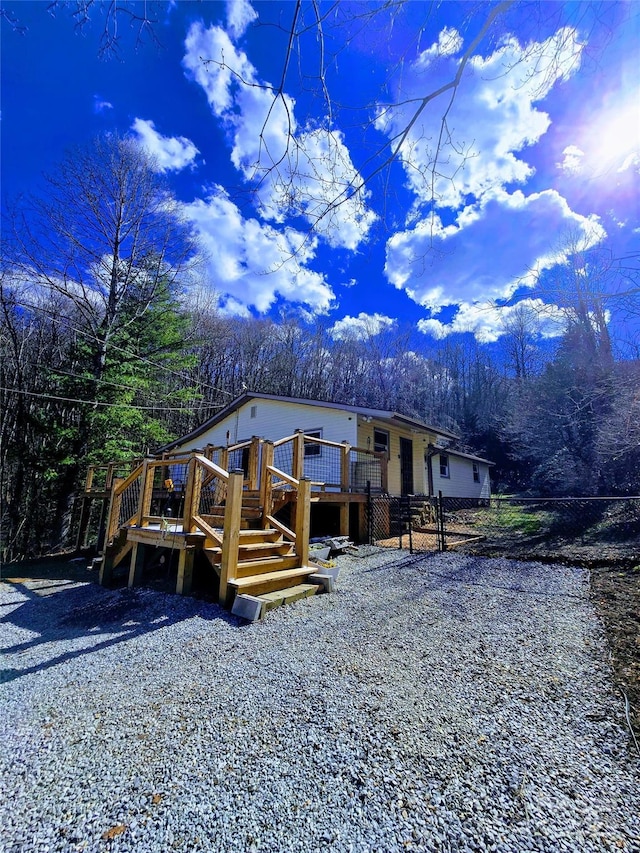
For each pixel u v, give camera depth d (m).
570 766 1.87
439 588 4.93
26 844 1.57
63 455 11.76
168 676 2.94
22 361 13.32
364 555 6.99
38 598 5.84
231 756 2.04
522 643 3.26
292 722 2.30
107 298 13.03
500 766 1.88
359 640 3.44
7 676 3.10
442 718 2.28
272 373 25.91
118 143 12.18
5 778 1.95
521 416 14.66
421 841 1.50
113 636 3.86
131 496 6.95
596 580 4.93
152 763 2.01
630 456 8.64
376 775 1.85
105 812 1.71
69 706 2.60
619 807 1.63
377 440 11.41
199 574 5.48
